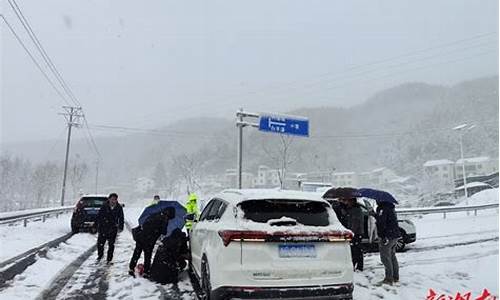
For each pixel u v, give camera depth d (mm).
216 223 5668
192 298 6340
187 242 7988
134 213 30172
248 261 4887
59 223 19000
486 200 36188
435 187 90062
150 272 7414
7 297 6105
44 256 9516
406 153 131000
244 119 23812
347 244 5312
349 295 5133
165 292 6672
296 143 119500
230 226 5117
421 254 10820
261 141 115625
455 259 10016
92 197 15195
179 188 115938
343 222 8406
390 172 115250
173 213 7938
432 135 130875
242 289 4785
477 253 10859
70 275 7758
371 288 7117
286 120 23141
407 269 8781
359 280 7684
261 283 4828
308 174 106625
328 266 5078
